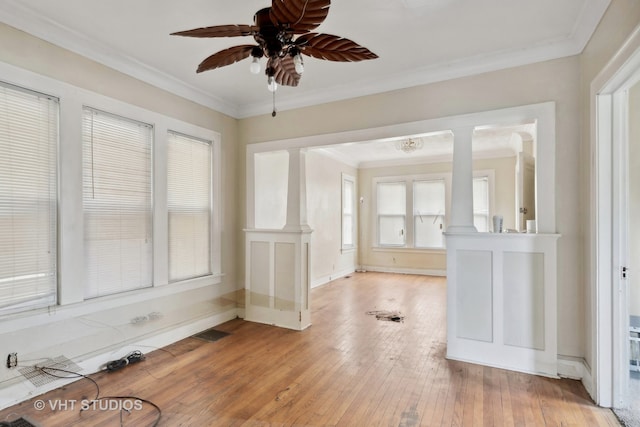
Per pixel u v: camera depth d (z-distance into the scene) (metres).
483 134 5.32
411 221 7.48
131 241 3.04
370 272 7.75
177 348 3.21
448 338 2.96
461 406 2.21
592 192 2.28
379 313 4.38
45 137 2.46
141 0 2.14
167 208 3.35
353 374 2.66
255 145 4.09
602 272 2.22
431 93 3.10
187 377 2.62
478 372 2.69
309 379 2.59
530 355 2.68
